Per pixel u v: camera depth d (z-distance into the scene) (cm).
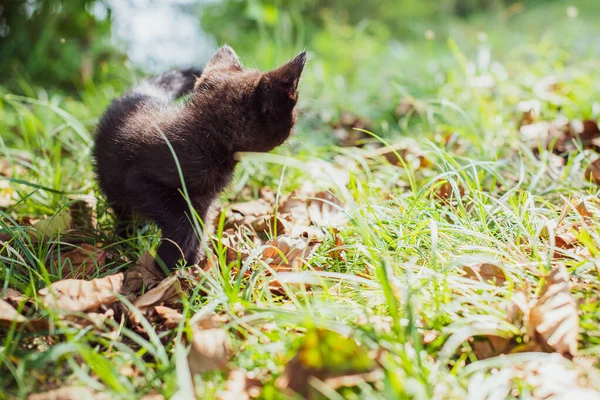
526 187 82
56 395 55
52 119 105
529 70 112
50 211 81
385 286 59
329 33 174
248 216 81
